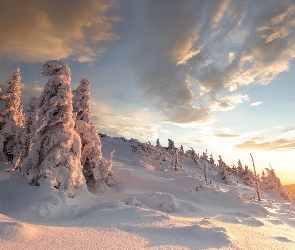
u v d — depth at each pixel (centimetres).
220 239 838
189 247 727
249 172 7912
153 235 830
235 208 2494
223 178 6281
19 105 3516
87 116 2528
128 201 1598
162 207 1720
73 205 1488
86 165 2422
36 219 1145
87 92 2583
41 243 661
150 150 7612
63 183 1680
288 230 1378
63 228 855
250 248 804
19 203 1402
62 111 1880
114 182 2578
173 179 3481
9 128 3256
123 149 7588
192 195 2716
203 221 1091
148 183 3019
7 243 629
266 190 6481
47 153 1822
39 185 1655
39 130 1809
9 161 3253
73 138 1909
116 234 806
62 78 1905
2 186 1698
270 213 2289
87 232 814
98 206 1362
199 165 8281
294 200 6072
